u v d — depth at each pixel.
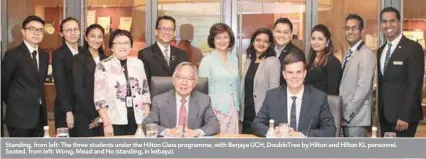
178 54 3.98
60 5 5.57
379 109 3.71
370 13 5.46
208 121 2.82
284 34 3.66
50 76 4.13
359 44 3.53
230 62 3.67
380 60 3.66
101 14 5.62
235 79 3.64
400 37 3.57
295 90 2.74
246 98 3.74
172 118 2.82
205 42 5.57
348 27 3.53
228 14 5.55
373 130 2.58
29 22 3.65
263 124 2.73
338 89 3.53
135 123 3.22
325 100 2.76
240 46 5.55
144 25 5.61
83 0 5.60
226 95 3.56
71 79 3.65
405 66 3.50
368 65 3.40
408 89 3.49
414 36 5.40
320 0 5.52
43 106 3.81
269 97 2.79
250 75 3.71
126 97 3.21
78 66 3.50
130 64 3.29
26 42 3.69
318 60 3.55
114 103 3.19
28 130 3.72
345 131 3.45
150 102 3.30
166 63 3.89
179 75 2.81
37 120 3.71
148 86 3.36
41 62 3.75
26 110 3.66
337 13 5.51
